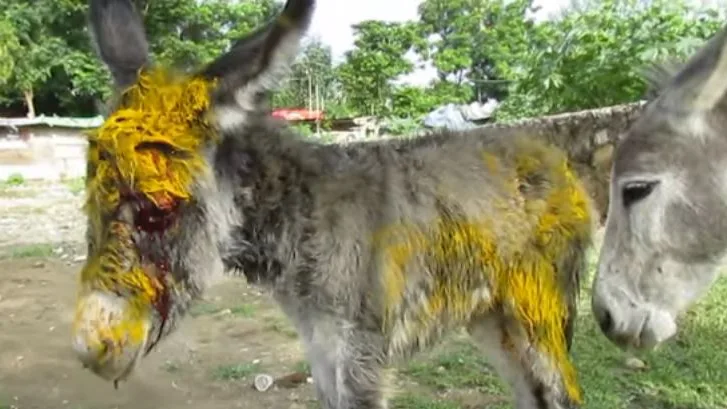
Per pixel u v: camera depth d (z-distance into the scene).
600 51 8.30
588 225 3.91
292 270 3.29
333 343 3.33
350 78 36.22
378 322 3.37
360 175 3.43
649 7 8.60
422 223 3.46
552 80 8.49
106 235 2.88
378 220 3.38
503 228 3.64
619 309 3.32
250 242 3.25
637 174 3.23
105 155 2.86
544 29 9.79
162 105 2.93
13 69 34.34
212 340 6.26
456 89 33.59
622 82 8.13
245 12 36.03
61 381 5.44
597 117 4.16
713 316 6.05
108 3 3.40
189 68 3.18
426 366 5.31
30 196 18.64
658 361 5.29
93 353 2.86
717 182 3.21
